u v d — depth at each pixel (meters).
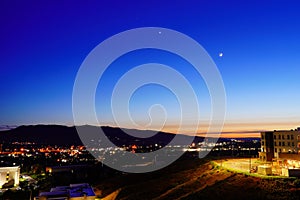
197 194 58.06
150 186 79.69
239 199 50.06
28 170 168.12
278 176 55.56
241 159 95.12
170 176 84.75
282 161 71.69
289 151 78.12
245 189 53.62
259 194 49.62
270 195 48.38
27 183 115.25
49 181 117.94
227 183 59.31
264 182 53.75
